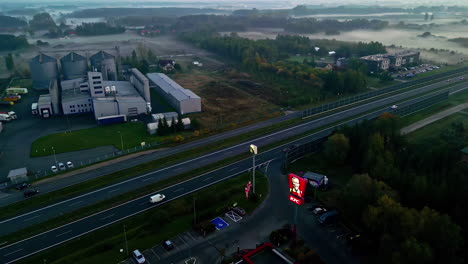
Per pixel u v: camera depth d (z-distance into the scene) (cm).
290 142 13775
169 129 14675
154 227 8744
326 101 19425
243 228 8762
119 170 11600
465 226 7694
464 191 8325
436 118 16250
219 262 7606
